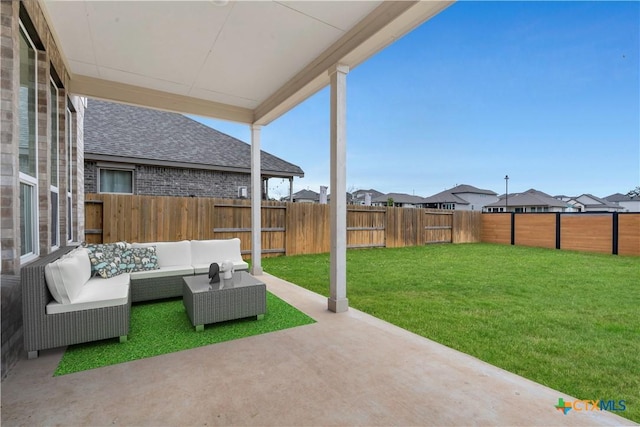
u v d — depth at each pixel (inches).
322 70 163.9
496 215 526.3
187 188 393.7
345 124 159.2
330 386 90.0
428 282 224.7
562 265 297.0
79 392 86.6
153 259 181.9
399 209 447.5
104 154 330.6
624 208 1192.2
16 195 100.9
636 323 141.9
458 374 97.0
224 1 122.6
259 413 77.9
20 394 85.6
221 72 184.9
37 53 133.6
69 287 110.8
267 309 161.0
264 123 246.8
